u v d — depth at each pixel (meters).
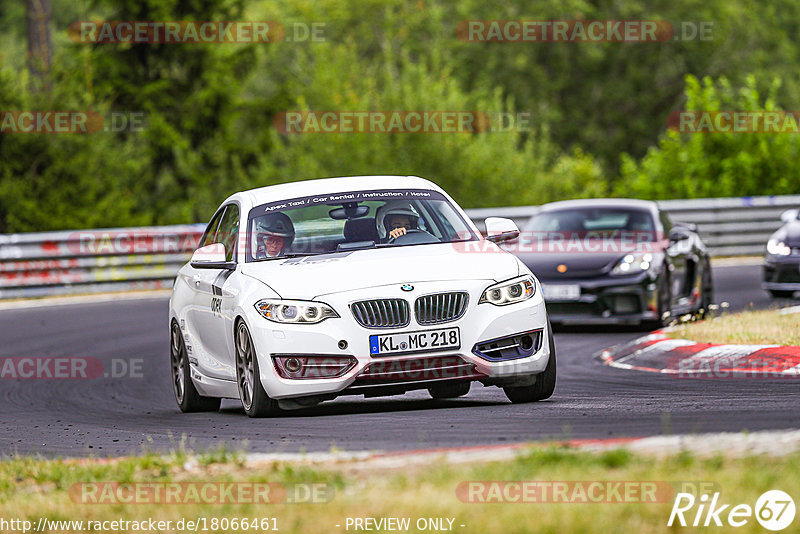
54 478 23.20
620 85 196.38
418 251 32.12
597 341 50.81
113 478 22.47
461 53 196.50
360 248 32.66
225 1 146.25
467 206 119.75
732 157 115.88
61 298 81.50
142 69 142.25
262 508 18.59
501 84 195.12
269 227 33.66
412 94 122.50
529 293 31.12
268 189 36.00
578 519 16.36
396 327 29.78
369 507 17.86
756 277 77.69
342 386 29.72
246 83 150.25
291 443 26.05
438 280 30.30
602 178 143.38
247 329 30.89
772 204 97.75
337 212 33.81
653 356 43.50
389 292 29.97
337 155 118.56
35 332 63.25
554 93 198.75
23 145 106.50
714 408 28.41
